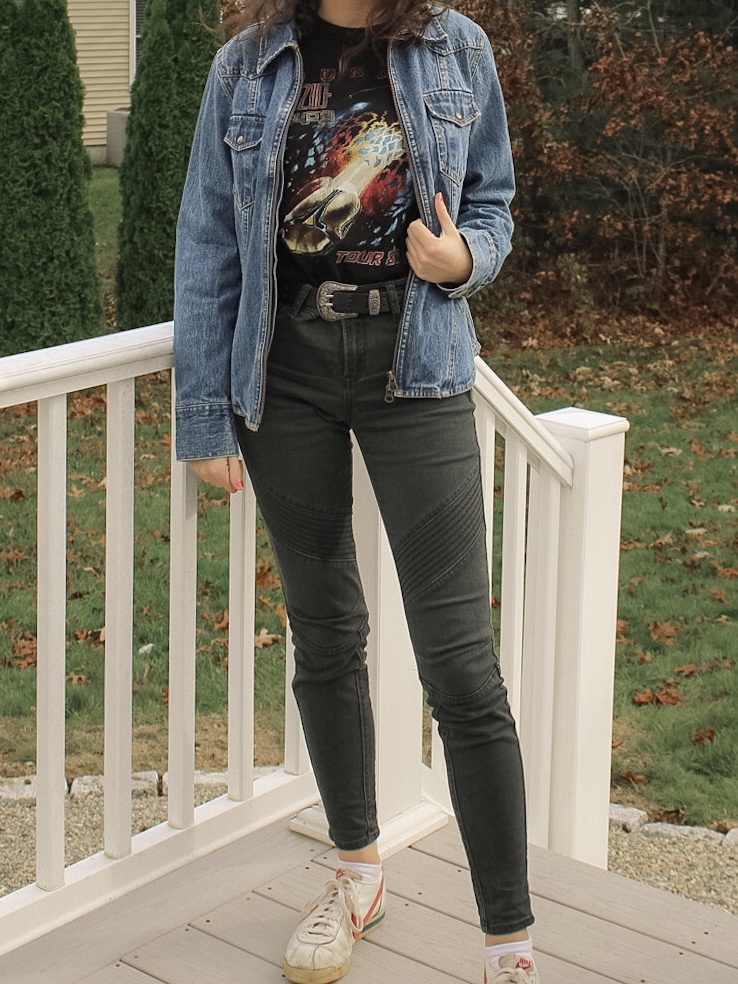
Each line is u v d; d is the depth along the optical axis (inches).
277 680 179.9
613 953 90.0
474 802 79.0
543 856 102.8
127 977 83.5
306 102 75.2
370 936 90.1
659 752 164.7
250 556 96.1
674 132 425.1
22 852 131.9
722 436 309.4
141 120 323.6
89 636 187.3
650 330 429.1
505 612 112.2
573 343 414.6
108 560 86.0
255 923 90.2
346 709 87.3
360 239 75.0
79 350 79.5
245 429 81.8
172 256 329.4
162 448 286.4
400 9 73.1
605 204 442.9
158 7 318.3
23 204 314.5
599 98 422.6
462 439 79.6
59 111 311.7
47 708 83.3
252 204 76.4
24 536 227.9
